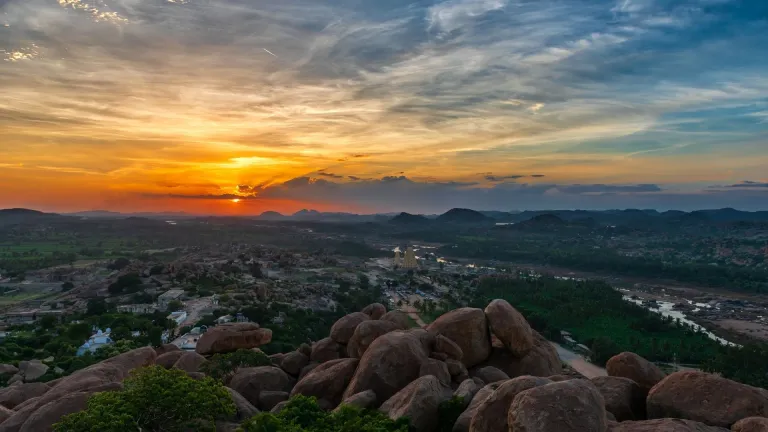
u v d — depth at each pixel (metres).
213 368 37.84
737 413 21.98
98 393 23.47
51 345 96.12
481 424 20.64
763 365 100.00
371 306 46.97
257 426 21.19
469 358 34.78
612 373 31.08
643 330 136.38
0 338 108.50
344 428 21.39
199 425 23.44
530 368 34.72
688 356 112.31
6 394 32.78
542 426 17.33
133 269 194.75
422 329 36.62
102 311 135.75
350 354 38.44
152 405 22.19
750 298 198.25
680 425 19.97
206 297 152.75
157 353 46.69
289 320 120.75
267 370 37.12
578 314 150.38
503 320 35.53
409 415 24.50
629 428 20.09
